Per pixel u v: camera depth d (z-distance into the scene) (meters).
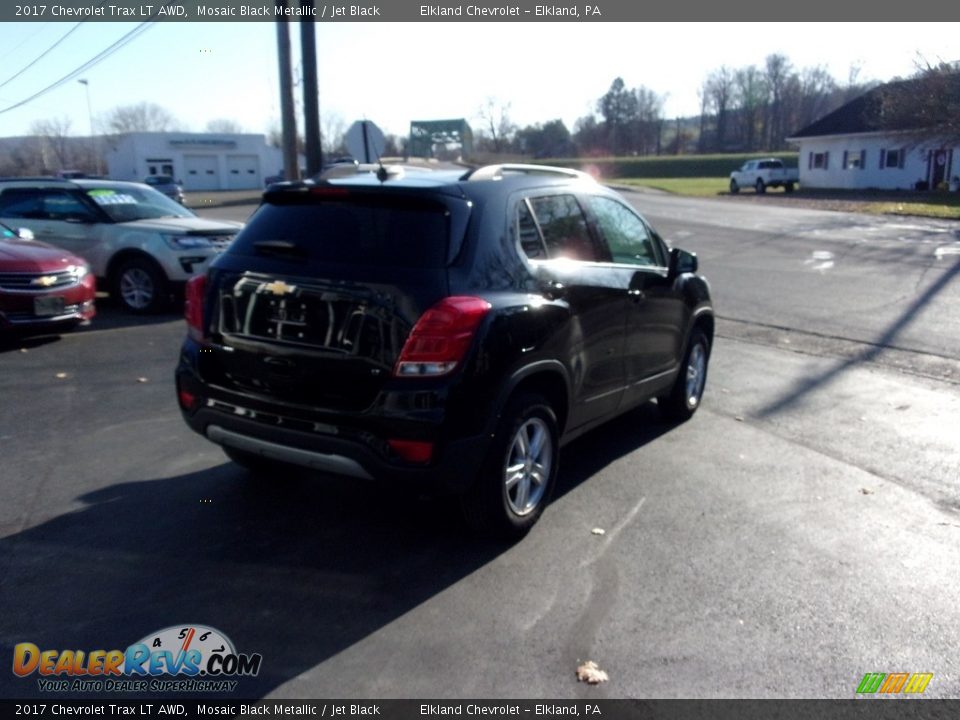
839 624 3.95
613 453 6.27
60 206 12.05
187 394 4.78
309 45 15.73
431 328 4.08
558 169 5.54
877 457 6.24
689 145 110.19
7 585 4.18
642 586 4.27
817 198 40.88
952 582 4.36
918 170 44.84
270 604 4.04
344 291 4.20
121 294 11.73
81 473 5.67
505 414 4.46
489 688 3.44
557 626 3.88
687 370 6.85
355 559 4.50
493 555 4.57
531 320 4.53
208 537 4.73
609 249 5.60
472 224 4.43
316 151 16.08
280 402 4.37
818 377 8.60
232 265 4.60
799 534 4.90
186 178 69.75
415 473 4.11
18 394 7.55
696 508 5.25
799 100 100.50
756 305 12.67
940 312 11.79
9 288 9.12
